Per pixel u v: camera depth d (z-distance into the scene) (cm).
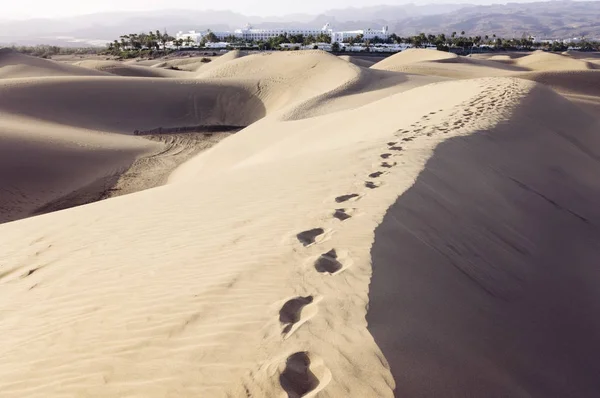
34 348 426
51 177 2228
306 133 2009
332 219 578
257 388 296
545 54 7994
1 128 2677
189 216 751
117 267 592
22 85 4009
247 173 1023
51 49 16550
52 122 3544
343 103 3350
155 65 10088
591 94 4256
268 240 548
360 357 314
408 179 709
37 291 590
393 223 550
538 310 514
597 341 497
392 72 5072
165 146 3300
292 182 805
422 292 434
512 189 851
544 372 409
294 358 318
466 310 442
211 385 308
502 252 618
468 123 1229
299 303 393
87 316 464
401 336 351
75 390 342
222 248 559
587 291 600
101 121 3962
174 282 488
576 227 805
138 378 335
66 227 873
